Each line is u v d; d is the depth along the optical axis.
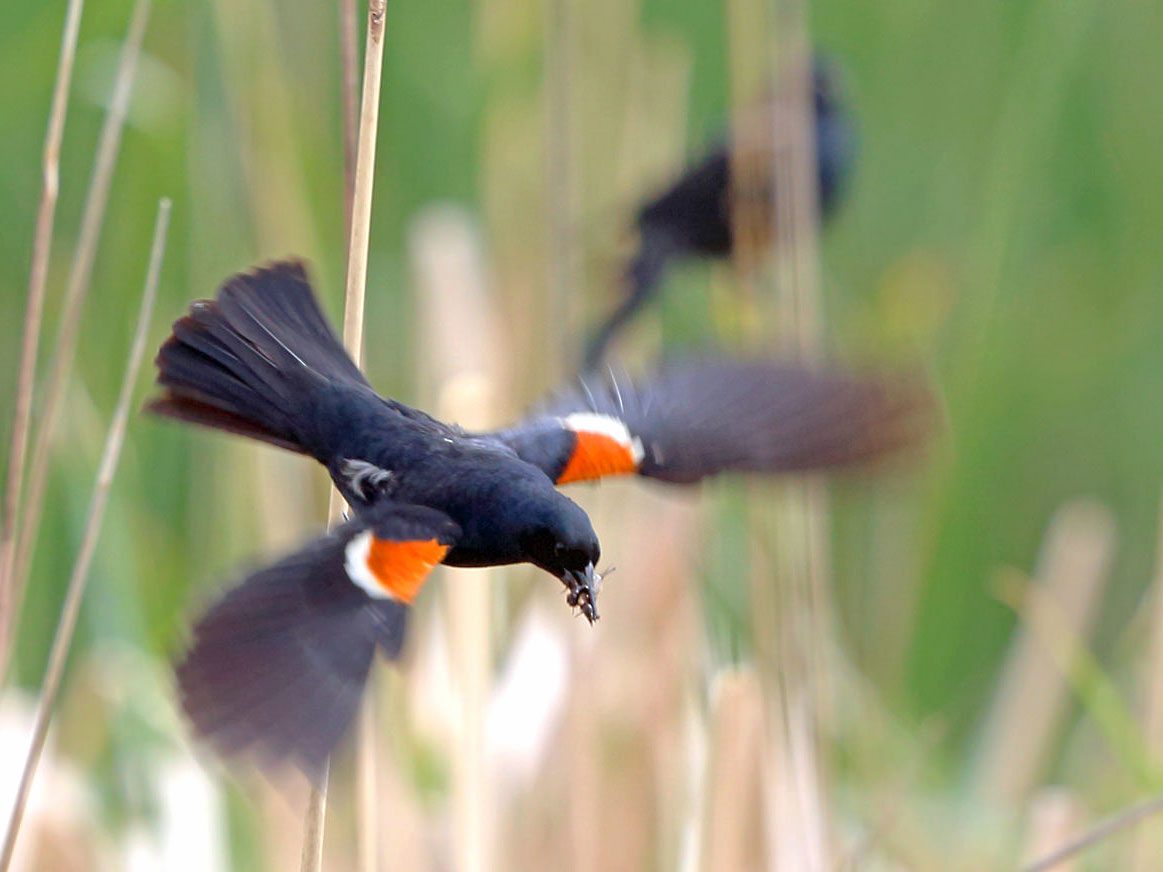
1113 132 10.76
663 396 9.08
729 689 9.34
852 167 11.13
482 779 9.29
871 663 9.87
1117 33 10.79
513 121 9.73
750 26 9.56
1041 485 10.38
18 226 9.63
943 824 9.63
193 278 9.64
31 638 9.58
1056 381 10.48
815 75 11.12
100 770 9.52
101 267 9.64
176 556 9.63
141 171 9.62
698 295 10.58
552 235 9.52
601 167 9.89
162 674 9.48
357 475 8.99
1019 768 9.66
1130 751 9.45
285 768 8.81
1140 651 9.74
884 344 10.02
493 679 9.47
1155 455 10.55
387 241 10.05
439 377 9.57
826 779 9.38
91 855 9.40
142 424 9.66
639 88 9.87
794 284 9.47
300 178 9.65
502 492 8.98
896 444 9.05
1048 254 10.66
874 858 9.54
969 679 9.95
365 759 9.14
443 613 9.48
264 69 9.63
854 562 10.00
